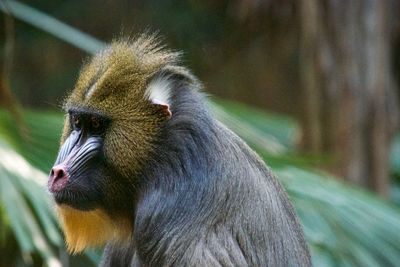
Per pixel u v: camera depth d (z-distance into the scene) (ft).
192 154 30.83
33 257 41.96
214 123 31.58
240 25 75.46
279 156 43.16
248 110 54.29
